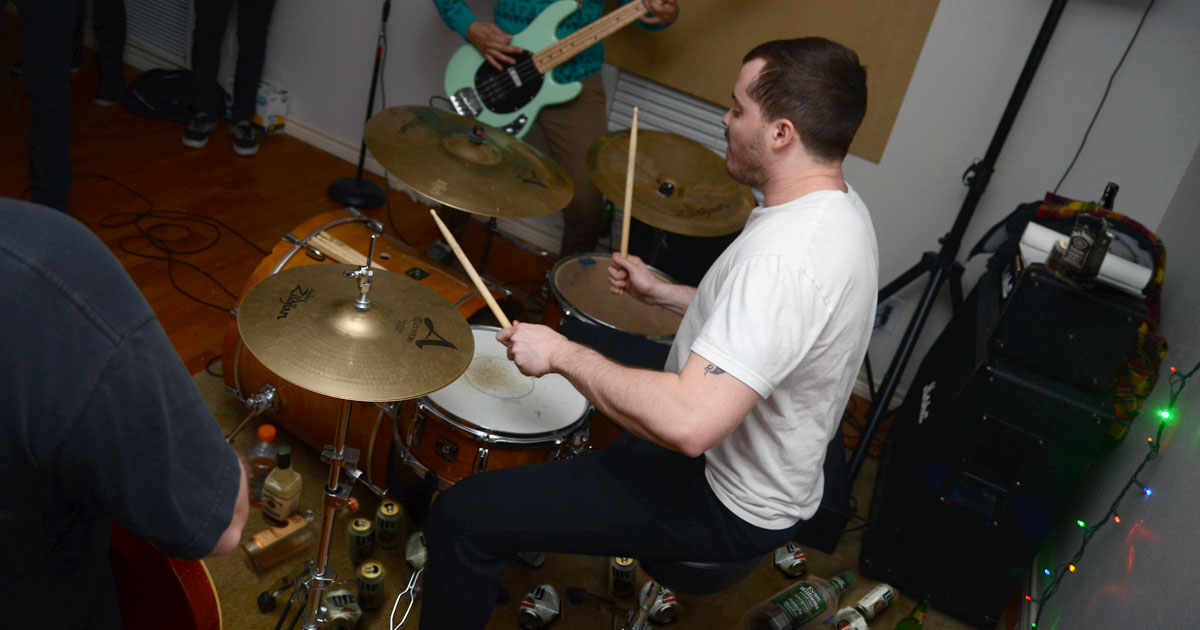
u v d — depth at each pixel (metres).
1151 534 1.61
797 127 1.31
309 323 1.42
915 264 2.72
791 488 1.40
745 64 1.37
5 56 3.65
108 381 0.66
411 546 1.93
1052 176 2.54
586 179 2.83
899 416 2.65
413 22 3.31
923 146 2.65
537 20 2.60
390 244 2.22
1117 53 2.36
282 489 1.81
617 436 2.08
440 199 1.94
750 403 1.18
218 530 0.77
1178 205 2.32
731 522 1.41
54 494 0.75
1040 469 1.94
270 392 1.95
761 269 1.21
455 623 1.47
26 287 0.63
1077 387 1.90
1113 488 1.95
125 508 0.71
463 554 1.42
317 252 2.08
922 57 2.56
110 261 0.69
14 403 0.64
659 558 1.46
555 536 1.42
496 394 1.78
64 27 2.37
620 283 1.84
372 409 1.90
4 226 0.64
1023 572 2.06
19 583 0.76
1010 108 2.26
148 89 3.62
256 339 1.36
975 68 2.51
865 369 2.94
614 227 3.13
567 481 1.44
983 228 2.65
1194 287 1.95
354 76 3.51
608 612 1.95
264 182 3.33
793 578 2.16
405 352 1.42
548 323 2.20
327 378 1.34
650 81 2.99
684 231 2.28
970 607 2.14
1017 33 2.44
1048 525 1.99
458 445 1.68
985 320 2.13
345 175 3.54
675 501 1.42
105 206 2.88
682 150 2.52
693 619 1.99
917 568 2.14
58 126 2.50
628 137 2.50
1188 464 1.57
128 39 3.93
